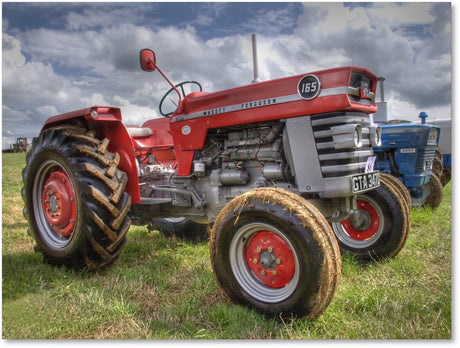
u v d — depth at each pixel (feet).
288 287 7.11
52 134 10.18
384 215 11.03
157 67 10.13
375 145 9.00
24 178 10.90
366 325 6.67
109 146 10.91
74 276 9.39
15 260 10.46
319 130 7.89
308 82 7.86
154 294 8.47
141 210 11.70
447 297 7.52
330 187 7.86
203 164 9.87
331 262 6.66
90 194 9.16
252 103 8.71
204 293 8.36
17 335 6.79
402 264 10.01
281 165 8.70
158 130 14.48
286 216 6.81
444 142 23.63
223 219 7.67
